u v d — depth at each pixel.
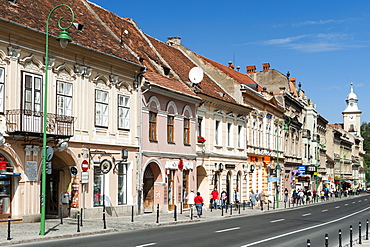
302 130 80.94
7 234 20.00
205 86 45.69
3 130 23.17
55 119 25.38
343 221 33.91
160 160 35.78
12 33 23.61
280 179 65.50
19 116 23.77
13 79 23.86
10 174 23.67
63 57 26.95
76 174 27.84
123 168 32.19
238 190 50.03
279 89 74.19
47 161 22.11
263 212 43.03
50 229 22.44
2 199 23.84
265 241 21.39
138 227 25.55
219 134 45.88
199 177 43.56
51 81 26.19
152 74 36.75
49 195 28.92
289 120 64.69
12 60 23.84
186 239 21.00
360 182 160.25
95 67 29.41
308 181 76.81
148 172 35.59
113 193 30.91
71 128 27.19
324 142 102.75
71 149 27.41
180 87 39.41
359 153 171.62
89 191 28.81
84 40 29.02
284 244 20.61
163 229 25.38
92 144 29.00
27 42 24.64
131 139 32.66
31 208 24.80
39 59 25.47
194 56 52.88
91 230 22.67
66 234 20.72
